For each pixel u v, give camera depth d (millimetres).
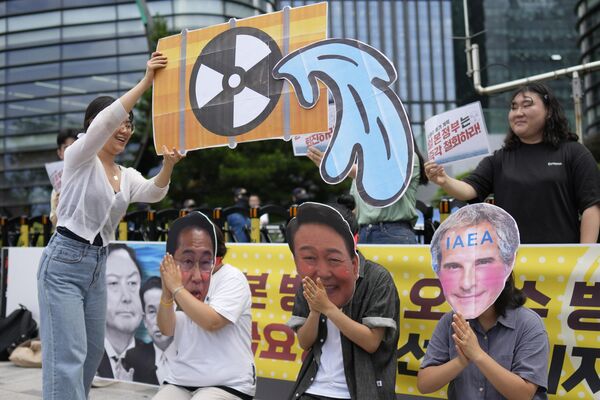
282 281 3795
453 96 65312
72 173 2566
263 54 2953
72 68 17438
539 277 2928
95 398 3955
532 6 37812
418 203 4816
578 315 2838
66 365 2484
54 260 2545
